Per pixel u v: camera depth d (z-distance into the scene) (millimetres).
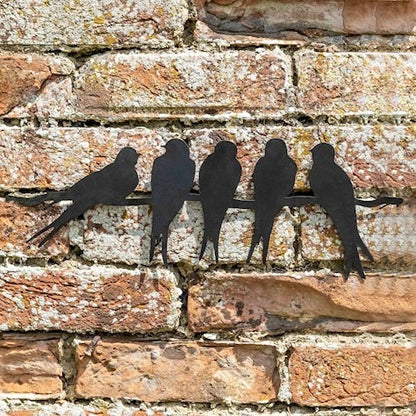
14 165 1848
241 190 1851
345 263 1850
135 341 1853
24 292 1844
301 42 1874
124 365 1850
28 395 1849
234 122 1859
